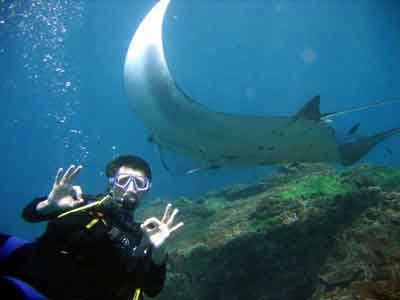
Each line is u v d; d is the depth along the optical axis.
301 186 5.14
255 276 4.52
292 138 3.97
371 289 3.05
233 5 37.94
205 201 6.61
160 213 6.63
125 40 43.78
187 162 4.22
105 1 30.70
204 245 4.51
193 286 4.49
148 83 3.50
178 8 38.97
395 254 3.83
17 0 19.94
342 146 4.46
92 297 1.78
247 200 5.76
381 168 5.76
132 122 56.69
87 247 1.78
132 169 2.10
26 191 43.47
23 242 2.00
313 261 4.42
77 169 1.94
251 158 4.07
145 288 1.90
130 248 1.90
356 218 4.57
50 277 1.76
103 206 1.90
